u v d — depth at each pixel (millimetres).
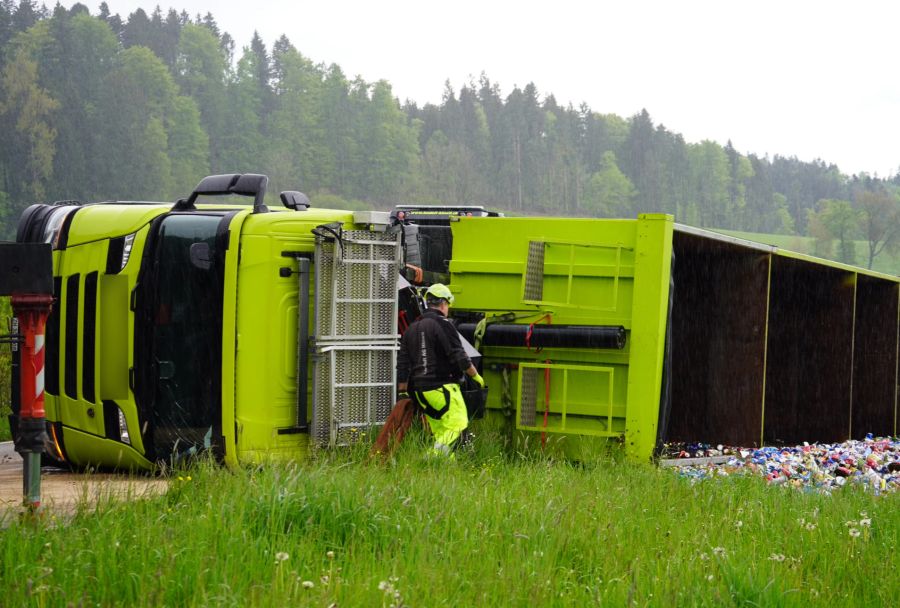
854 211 194750
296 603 4836
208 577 5113
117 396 9773
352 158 178625
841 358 18422
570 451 11367
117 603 4770
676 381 15211
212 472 7586
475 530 6371
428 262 12609
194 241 9633
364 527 6238
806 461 13445
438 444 9484
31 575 5004
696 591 5566
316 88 182375
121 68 149750
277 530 6105
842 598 6008
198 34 177125
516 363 11742
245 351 9477
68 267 10547
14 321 10758
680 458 12688
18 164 123375
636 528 7164
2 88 127812
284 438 9602
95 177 134000
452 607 5051
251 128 176375
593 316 11398
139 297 9586
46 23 150875
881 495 9781
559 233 11586
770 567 6176
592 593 5426
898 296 21391
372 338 9914
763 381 14414
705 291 14898
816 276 18516
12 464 11789
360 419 9820
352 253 9773
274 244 9594
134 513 6297
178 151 152375
